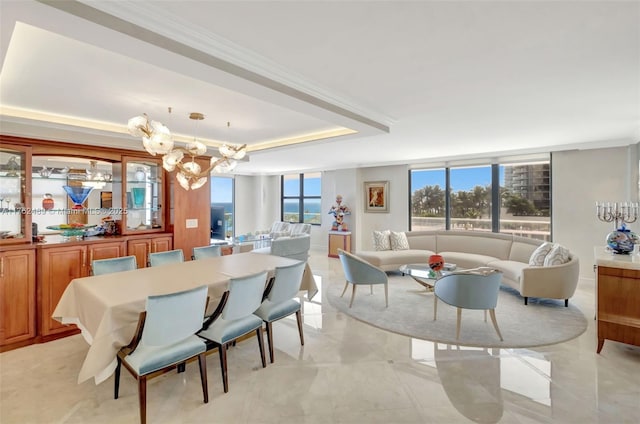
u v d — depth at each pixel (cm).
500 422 202
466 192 663
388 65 218
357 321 373
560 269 409
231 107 316
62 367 274
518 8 153
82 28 144
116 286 252
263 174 1003
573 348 303
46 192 374
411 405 220
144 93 273
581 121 367
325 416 209
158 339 204
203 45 179
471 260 546
